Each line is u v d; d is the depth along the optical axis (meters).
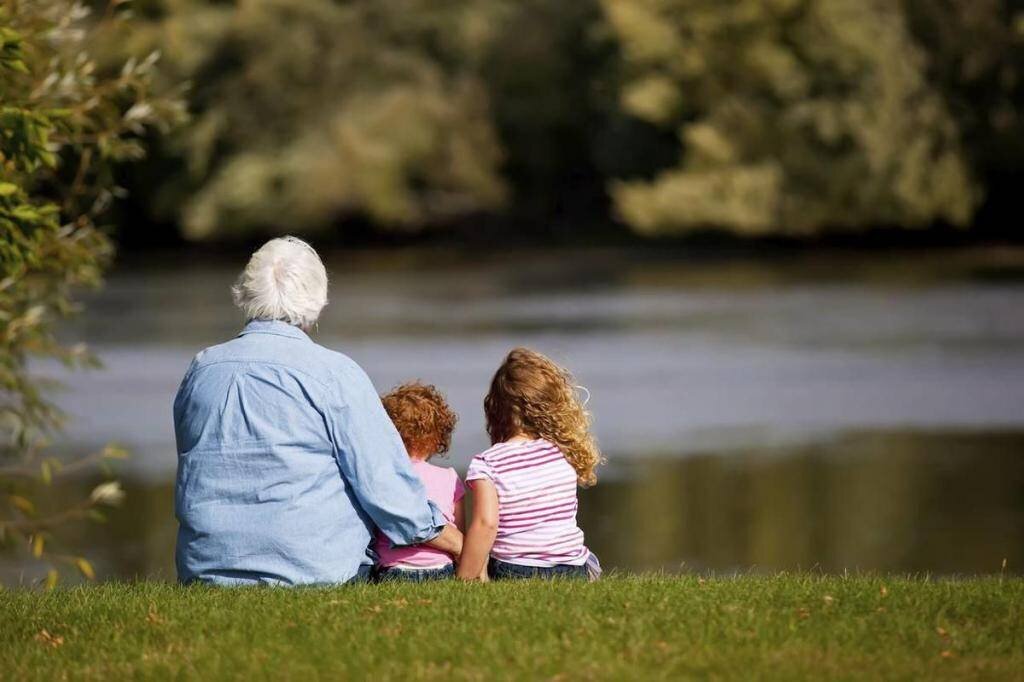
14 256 20.92
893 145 140.25
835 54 140.50
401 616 15.72
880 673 13.89
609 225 168.88
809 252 152.62
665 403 66.69
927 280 122.88
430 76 165.12
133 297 121.19
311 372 16.88
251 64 160.38
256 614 15.76
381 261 155.75
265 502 16.80
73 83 24.48
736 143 144.12
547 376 19.09
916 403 65.44
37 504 47.16
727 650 14.55
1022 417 61.69
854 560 39.84
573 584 17.42
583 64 166.75
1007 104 144.00
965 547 41.25
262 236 171.00
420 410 19.16
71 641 15.44
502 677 13.70
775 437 58.62
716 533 43.38
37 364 80.38
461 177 166.50
